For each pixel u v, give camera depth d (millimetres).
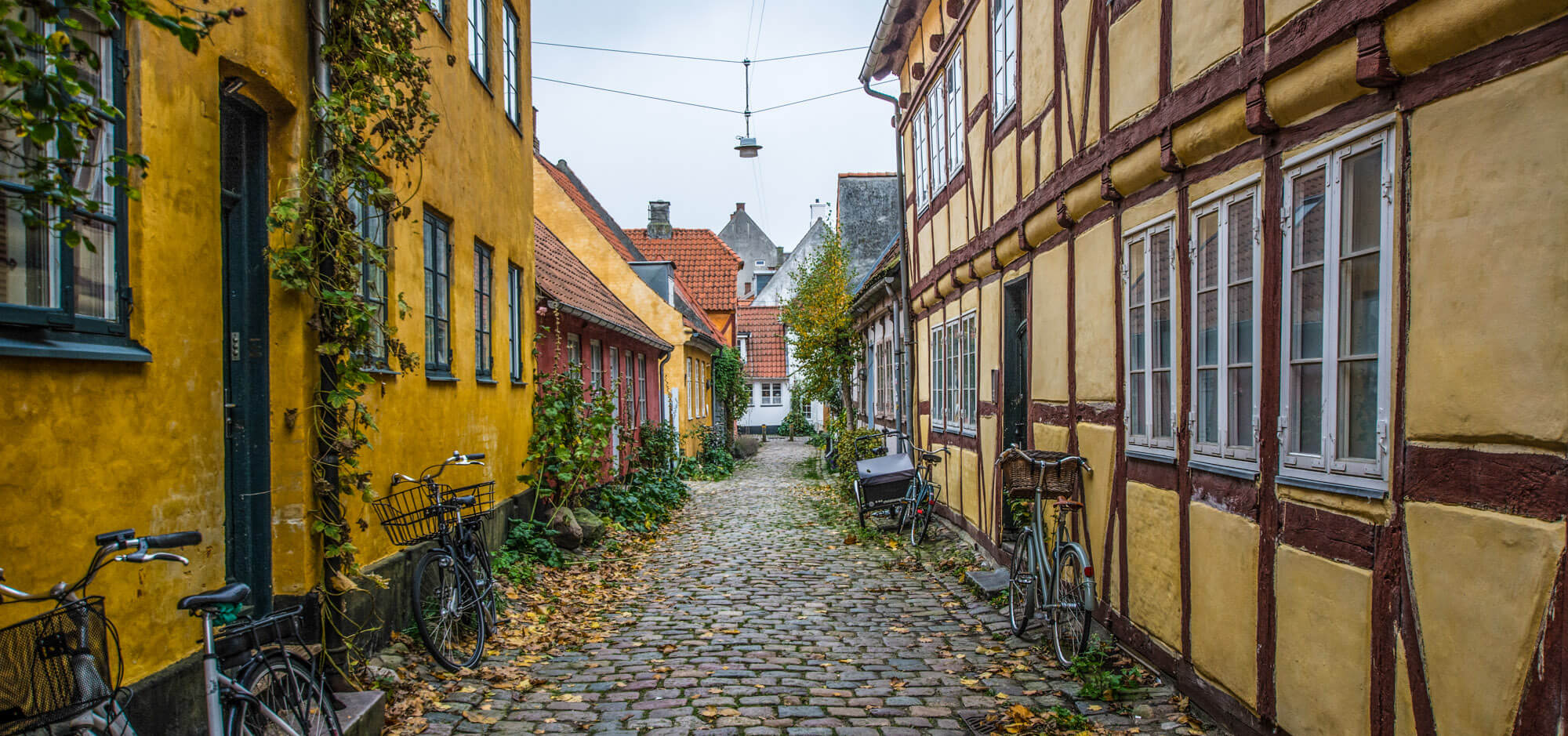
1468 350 2764
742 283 61656
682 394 22359
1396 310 3107
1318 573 3512
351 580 4789
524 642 6145
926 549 10258
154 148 3361
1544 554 2473
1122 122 5414
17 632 2299
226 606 2996
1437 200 2908
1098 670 5230
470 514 6293
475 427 7711
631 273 22109
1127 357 5508
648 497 13852
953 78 10703
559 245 17562
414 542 5434
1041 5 7137
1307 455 3619
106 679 2484
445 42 7004
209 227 3750
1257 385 3986
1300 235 3707
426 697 4871
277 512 4516
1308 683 3562
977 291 9695
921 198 12938
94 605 2490
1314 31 3457
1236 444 4227
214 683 2932
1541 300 2508
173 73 3492
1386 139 3166
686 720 4641
